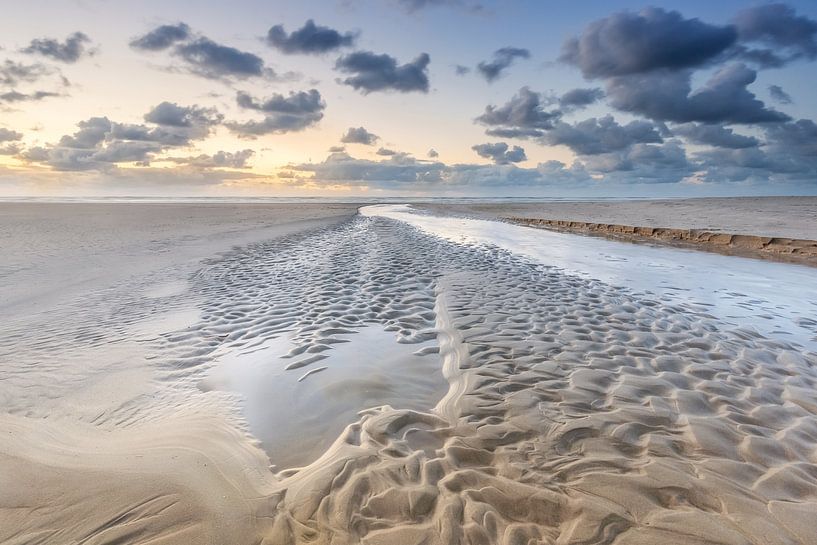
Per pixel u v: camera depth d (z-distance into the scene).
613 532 2.10
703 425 3.05
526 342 4.82
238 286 7.82
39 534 2.14
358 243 14.45
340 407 3.40
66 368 4.20
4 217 25.72
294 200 98.12
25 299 7.00
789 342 4.84
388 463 2.62
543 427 3.04
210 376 4.02
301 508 2.26
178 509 2.28
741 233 16.52
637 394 3.55
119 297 7.10
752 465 2.61
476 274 8.74
